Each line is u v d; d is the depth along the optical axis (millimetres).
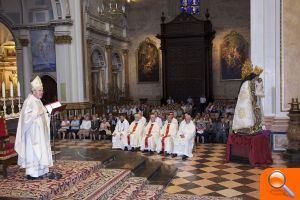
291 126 10266
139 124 13312
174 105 21906
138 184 7633
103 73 24094
